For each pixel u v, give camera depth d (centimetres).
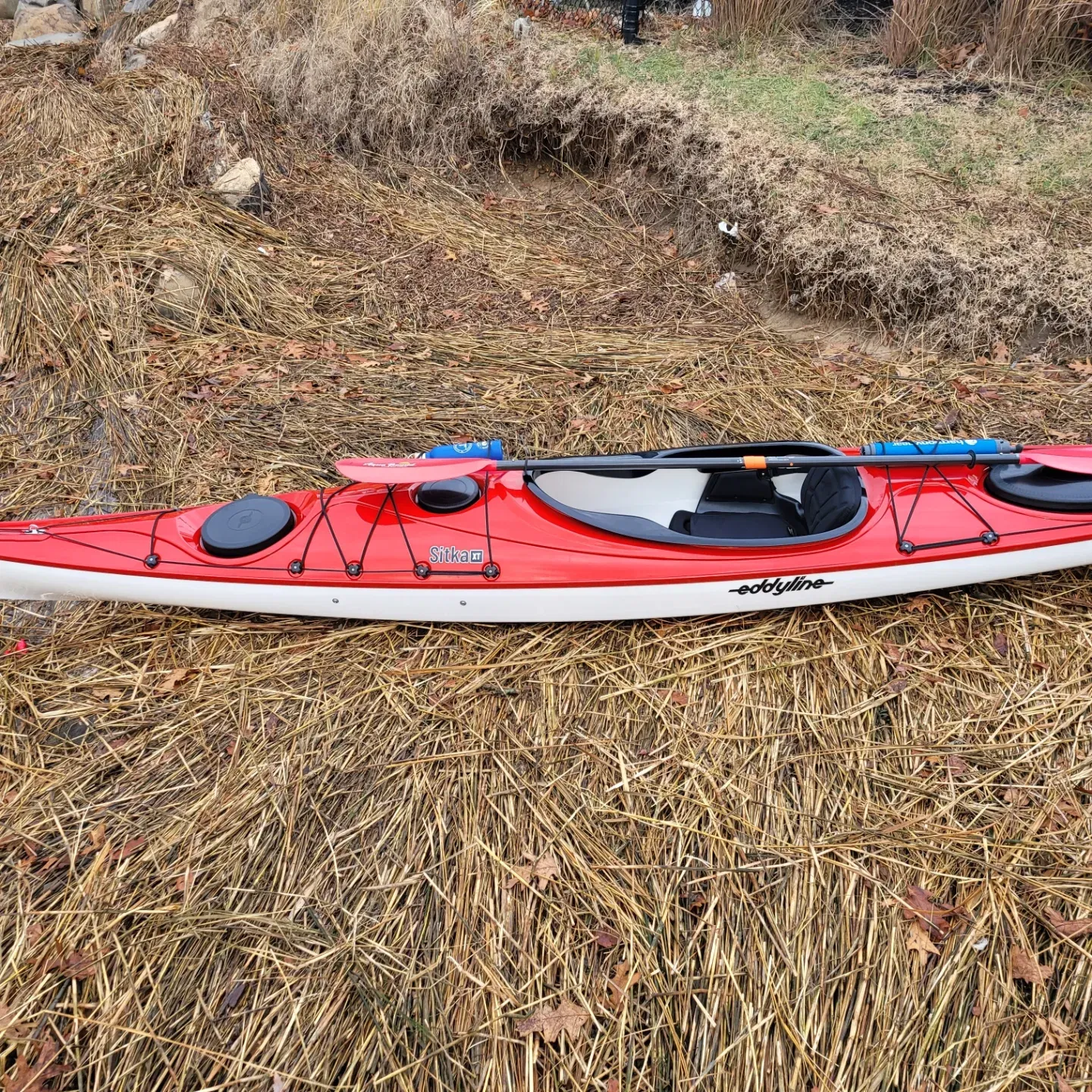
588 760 299
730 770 294
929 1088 231
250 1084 232
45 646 345
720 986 247
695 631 339
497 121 684
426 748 302
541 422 455
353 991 246
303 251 588
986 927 254
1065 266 474
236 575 329
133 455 434
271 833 281
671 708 313
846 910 259
